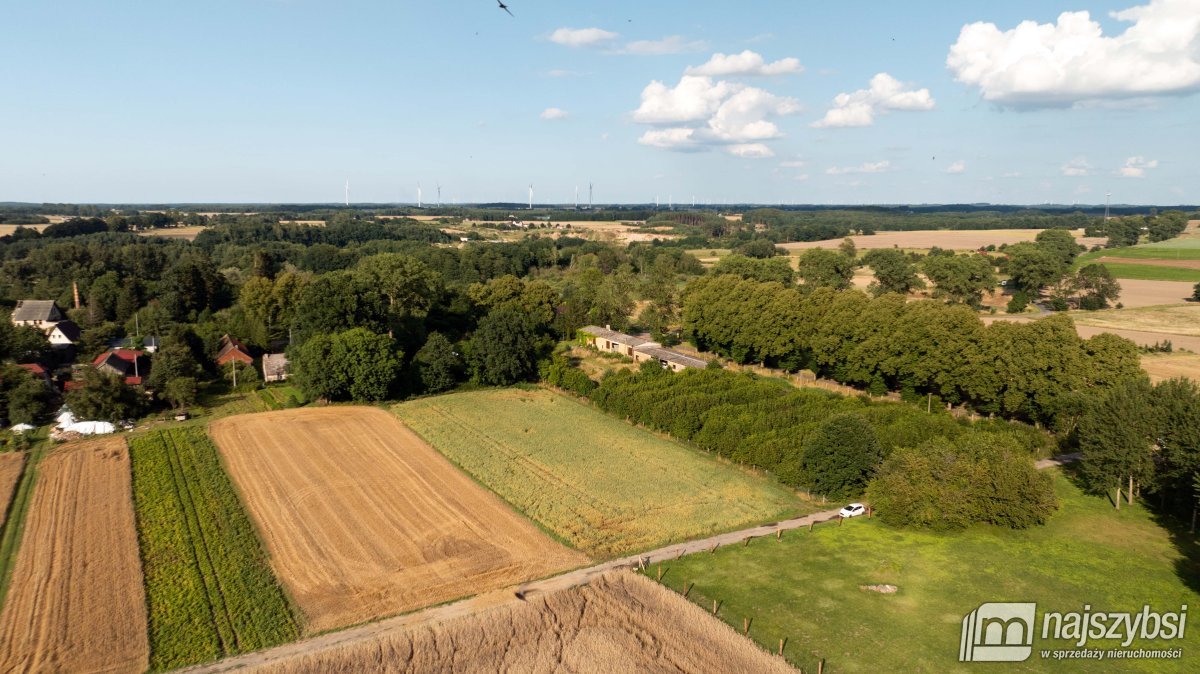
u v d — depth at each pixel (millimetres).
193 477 64062
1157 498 59438
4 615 42250
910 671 37188
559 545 52000
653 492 61969
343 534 53594
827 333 96062
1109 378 71250
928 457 56625
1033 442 69312
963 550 50875
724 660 38062
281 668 37656
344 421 82750
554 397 94750
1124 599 44219
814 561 49219
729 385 84250
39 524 54312
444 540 52656
